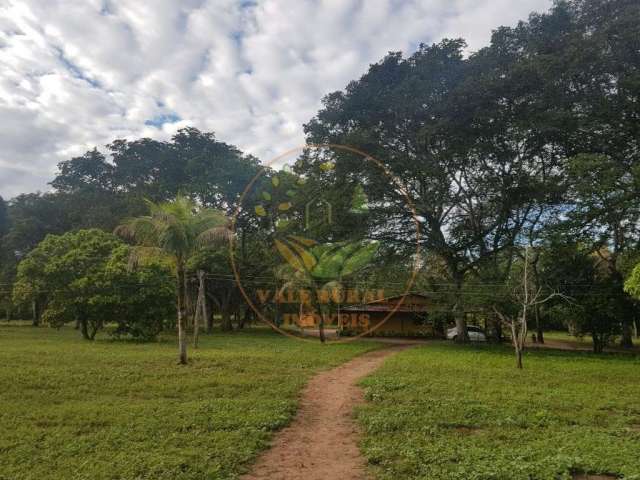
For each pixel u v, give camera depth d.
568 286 28.98
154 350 22.09
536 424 9.82
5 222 58.38
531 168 29.53
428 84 28.84
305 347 25.55
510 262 31.73
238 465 7.48
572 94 27.25
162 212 17.19
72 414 10.05
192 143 51.81
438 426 9.67
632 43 24.48
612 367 19.02
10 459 7.54
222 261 37.78
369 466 7.65
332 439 9.13
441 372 16.61
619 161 25.92
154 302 28.70
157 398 11.80
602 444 8.41
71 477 6.84
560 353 26.38
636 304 26.67
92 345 24.50
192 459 7.58
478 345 31.08
